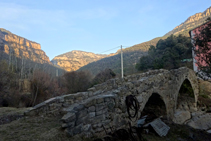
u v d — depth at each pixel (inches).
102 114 185.6
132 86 245.4
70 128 151.1
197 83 630.5
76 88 928.3
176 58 1051.9
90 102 173.3
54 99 252.2
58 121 209.3
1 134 162.2
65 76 964.6
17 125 189.2
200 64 322.7
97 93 316.5
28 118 215.8
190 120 452.8
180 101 519.8
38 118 217.5
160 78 337.1
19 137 154.6
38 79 613.6
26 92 577.0
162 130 302.7
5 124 196.5
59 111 248.8
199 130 388.2
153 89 302.0
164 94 346.9
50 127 184.4
